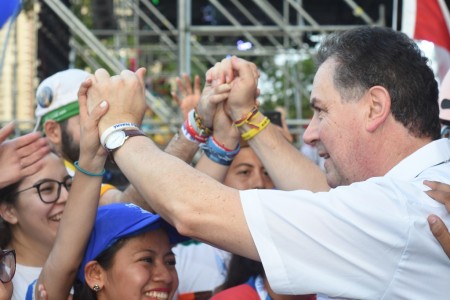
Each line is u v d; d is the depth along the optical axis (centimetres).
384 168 230
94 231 267
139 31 941
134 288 263
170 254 274
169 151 290
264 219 214
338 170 238
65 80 381
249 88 270
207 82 277
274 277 214
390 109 227
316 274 213
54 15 835
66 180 312
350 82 230
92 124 235
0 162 279
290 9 941
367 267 211
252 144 280
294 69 957
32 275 308
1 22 367
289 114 1046
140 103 238
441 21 456
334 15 943
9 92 988
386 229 210
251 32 901
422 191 216
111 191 333
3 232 312
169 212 221
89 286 268
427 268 211
